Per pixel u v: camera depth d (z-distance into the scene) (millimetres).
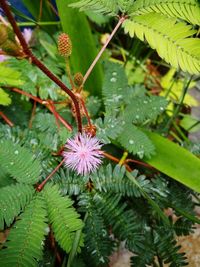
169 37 81
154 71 174
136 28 85
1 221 80
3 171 98
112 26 179
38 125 110
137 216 112
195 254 122
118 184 99
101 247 96
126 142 104
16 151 92
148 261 102
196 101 170
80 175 98
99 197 99
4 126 110
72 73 132
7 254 77
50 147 104
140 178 102
